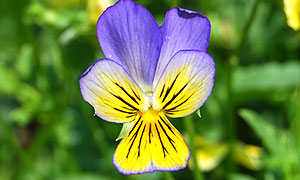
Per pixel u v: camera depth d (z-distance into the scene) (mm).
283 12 151
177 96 122
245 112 157
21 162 195
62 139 199
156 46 122
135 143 123
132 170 122
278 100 192
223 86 194
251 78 189
